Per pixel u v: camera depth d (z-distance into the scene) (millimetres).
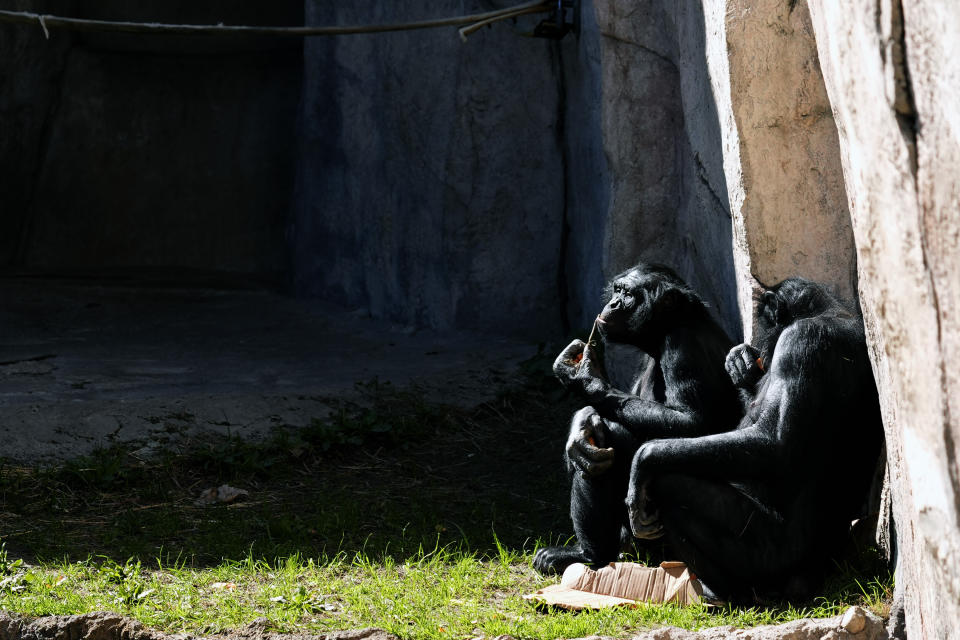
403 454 13242
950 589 4090
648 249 12562
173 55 25344
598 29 12781
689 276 12023
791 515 7879
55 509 10828
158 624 7504
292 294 22125
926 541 4289
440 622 7594
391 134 18984
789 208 9055
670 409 8336
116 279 22812
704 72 10102
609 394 8633
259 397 14156
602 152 13836
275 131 24453
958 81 3455
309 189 21703
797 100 8898
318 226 21375
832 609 7562
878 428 8055
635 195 12492
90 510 10984
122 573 8523
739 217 9250
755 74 8891
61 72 24578
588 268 15312
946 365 3834
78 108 24578
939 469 4012
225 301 21531
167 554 9562
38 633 7312
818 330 7797
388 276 19438
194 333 18969
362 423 13414
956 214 3604
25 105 24047
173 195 24625
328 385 15031
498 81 17203
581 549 8836
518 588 8516
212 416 13516
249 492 11773
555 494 11680
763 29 8812
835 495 7988
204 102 24859
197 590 8422
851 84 4324
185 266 24391
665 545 8922
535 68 16922
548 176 17125
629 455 8586
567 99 16438
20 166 24156
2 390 14312
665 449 7781
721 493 7824
